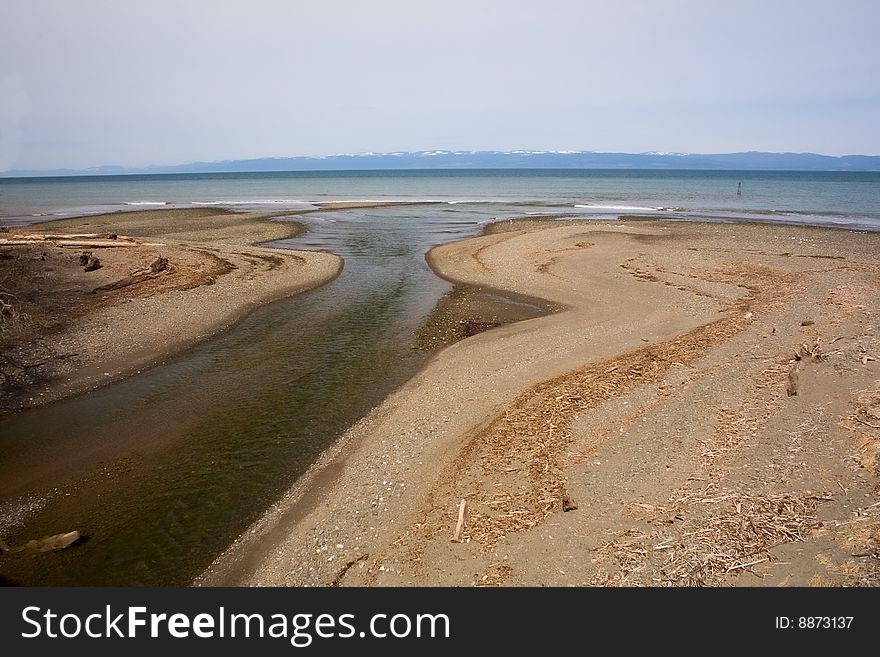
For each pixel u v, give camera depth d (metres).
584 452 9.19
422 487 8.88
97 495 9.26
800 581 5.83
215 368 14.67
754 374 11.34
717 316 17.09
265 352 15.84
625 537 6.93
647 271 24.08
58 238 27.53
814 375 10.61
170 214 48.12
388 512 8.37
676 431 9.47
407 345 16.39
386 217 46.88
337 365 14.85
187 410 12.27
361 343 16.56
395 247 32.47
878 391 9.49
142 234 35.72
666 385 11.61
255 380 13.88
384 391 13.22
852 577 5.73
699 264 24.97
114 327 16.86
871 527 6.33
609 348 14.83
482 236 35.47
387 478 9.32
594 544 6.89
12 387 13.05
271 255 28.45
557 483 8.38
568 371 13.23
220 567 7.59
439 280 24.61
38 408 12.33
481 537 7.36
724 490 7.59
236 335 17.28
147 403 12.61
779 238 31.47
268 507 8.91
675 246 29.53
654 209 51.28
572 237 32.72
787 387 10.27
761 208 51.31
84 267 22.17
